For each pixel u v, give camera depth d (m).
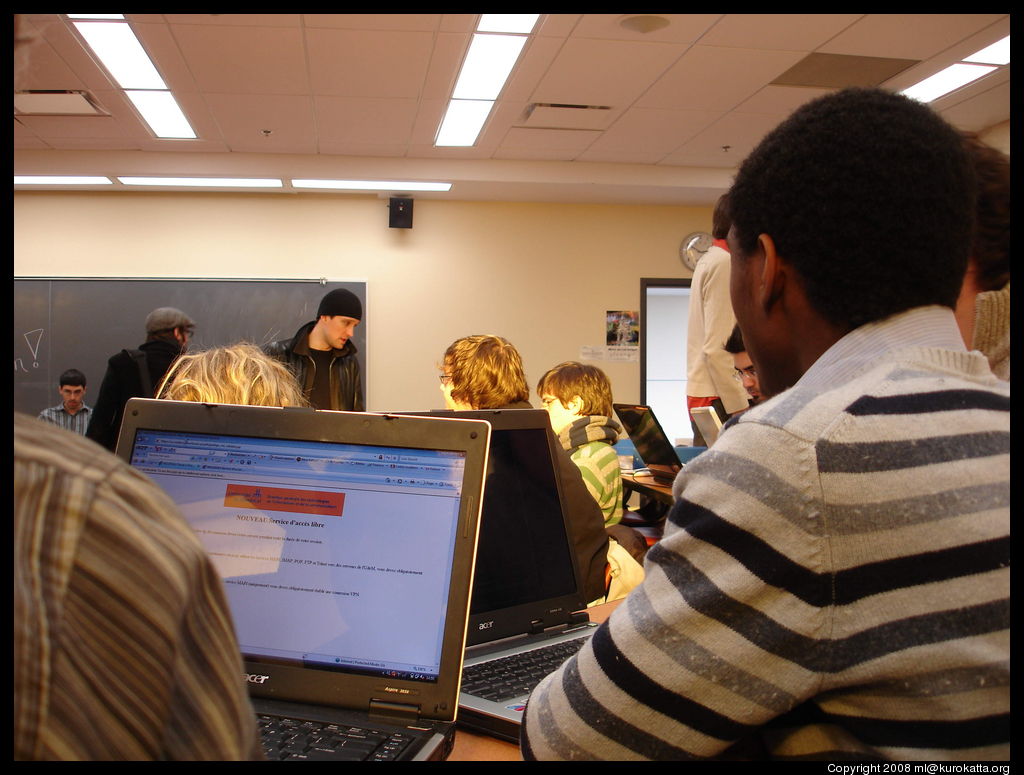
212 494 0.90
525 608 1.15
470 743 0.87
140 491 0.37
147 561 0.34
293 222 6.43
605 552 1.51
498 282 6.68
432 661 0.83
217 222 6.35
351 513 0.88
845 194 0.61
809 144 0.63
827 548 0.57
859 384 0.61
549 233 6.77
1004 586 0.55
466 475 0.87
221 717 0.37
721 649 0.59
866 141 0.61
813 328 0.66
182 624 0.35
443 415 1.21
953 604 0.55
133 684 0.33
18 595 0.31
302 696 0.84
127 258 6.25
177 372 1.23
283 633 0.86
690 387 3.54
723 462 0.62
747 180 0.69
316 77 4.34
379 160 5.91
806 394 0.62
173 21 3.65
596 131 5.32
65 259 6.20
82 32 3.79
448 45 3.94
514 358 2.08
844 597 0.57
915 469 0.57
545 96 4.66
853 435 0.58
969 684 0.54
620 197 6.56
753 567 0.58
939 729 0.55
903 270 0.62
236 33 3.79
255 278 6.36
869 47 4.00
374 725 0.79
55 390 6.11
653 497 3.42
